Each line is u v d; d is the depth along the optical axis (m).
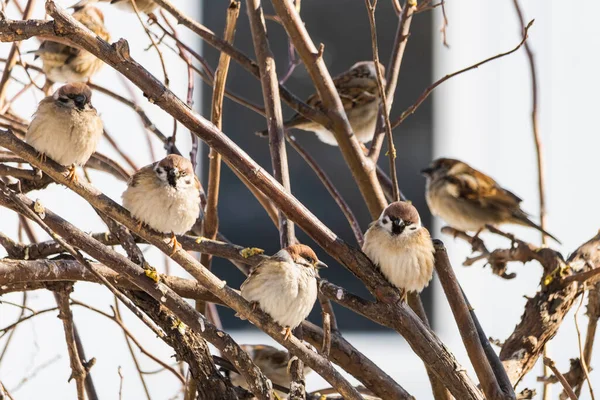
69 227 7.93
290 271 8.53
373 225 8.96
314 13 19.14
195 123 8.02
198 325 8.01
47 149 8.80
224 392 8.44
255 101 19.08
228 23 10.12
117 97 11.94
